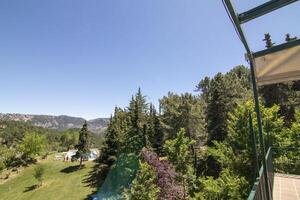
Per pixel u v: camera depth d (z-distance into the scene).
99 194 32.97
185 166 24.23
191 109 44.38
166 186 21.11
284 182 9.38
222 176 16.33
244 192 13.88
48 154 83.81
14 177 59.88
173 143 24.89
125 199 22.78
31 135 71.19
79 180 49.72
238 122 16.53
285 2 3.00
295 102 31.50
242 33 3.41
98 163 46.56
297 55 3.94
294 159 12.53
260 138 4.96
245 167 15.60
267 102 32.38
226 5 2.75
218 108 33.97
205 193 17.70
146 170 20.70
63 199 40.69
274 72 4.29
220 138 32.16
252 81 4.38
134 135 40.84
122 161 34.19
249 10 3.12
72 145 103.94
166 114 49.53
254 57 4.23
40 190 47.91
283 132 16.84
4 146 100.81
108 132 46.00
